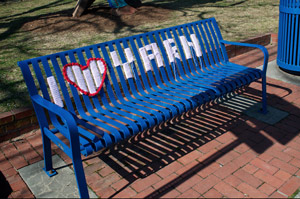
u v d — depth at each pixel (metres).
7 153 3.76
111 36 7.62
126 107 3.54
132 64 3.93
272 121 4.20
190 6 10.55
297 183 3.11
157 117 3.21
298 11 5.00
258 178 3.19
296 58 5.33
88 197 2.87
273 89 5.09
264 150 3.62
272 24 8.29
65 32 8.19
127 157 3.60
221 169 3.33
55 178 3.31
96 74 3.65
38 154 3.73
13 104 4.50
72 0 13.16
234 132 3.98
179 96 3.68
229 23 8.48
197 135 3.96
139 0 10.22
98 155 3.66
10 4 13.55
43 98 3.11
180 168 3.38
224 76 4.21
